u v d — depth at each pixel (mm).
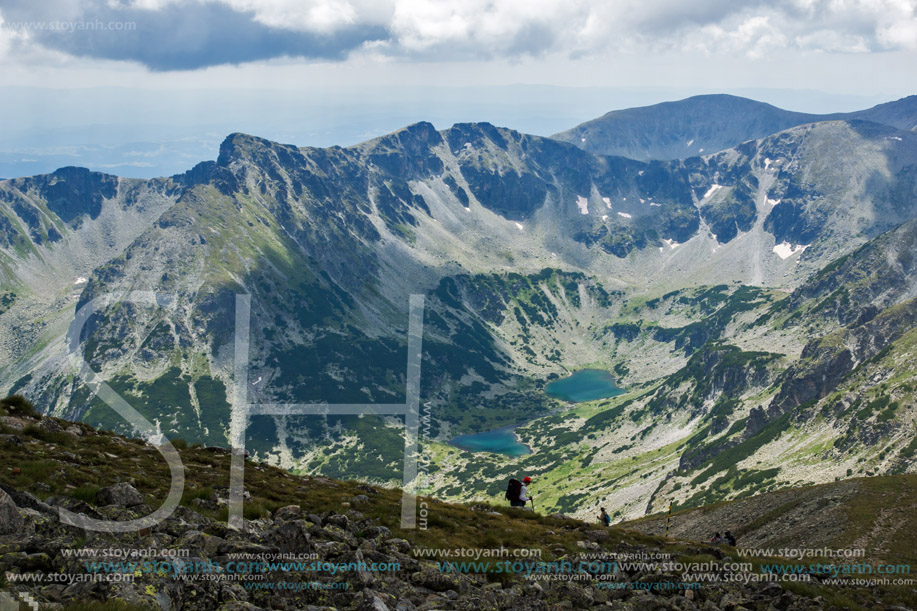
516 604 23688
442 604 22062
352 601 19875
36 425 40406
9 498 19375
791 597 30203
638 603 26797
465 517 42156
